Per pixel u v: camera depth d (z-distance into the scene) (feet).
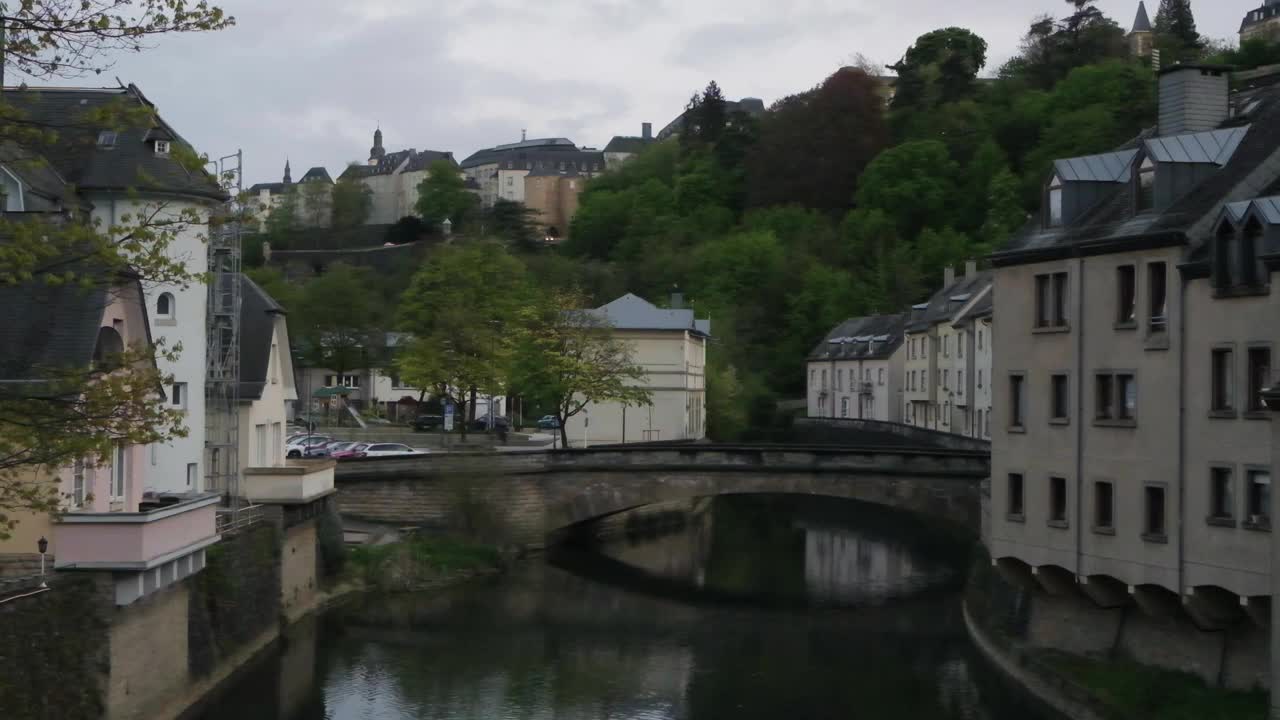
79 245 60.29
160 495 121.19
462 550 183.42
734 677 128.98
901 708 117.29
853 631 150.82
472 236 467.52
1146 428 106.73
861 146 498.28
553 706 117.60
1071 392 115.96
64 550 88.33
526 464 192.34
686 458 190.80
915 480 180.75
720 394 343.46
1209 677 104.47
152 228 63.10
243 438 155.33
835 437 344.28
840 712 116.37
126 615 90.84
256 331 162.61
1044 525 119.14
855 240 451.12
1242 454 96.68
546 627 150.30
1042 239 121.29
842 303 431.84
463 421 251.80
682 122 618.03
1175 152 109.60
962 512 178.70
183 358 138.51
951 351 315.58
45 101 134.51
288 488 139.44
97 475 102.73
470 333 246.06
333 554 158.40
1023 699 119.65
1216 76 124.26
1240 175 104.63
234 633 119.85
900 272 411.95
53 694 83.20
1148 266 107.04
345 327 360.89
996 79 506.07
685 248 471.21
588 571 187.73
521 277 293.43
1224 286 98.37
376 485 189.67
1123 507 109.29
